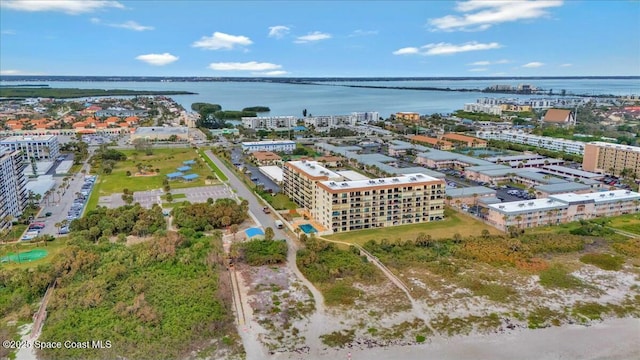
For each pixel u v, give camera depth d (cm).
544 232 18638
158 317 11875
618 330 11881
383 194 19288
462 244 17138
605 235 18200
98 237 17750
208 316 12012
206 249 16375
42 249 16612
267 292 13700
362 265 15200
